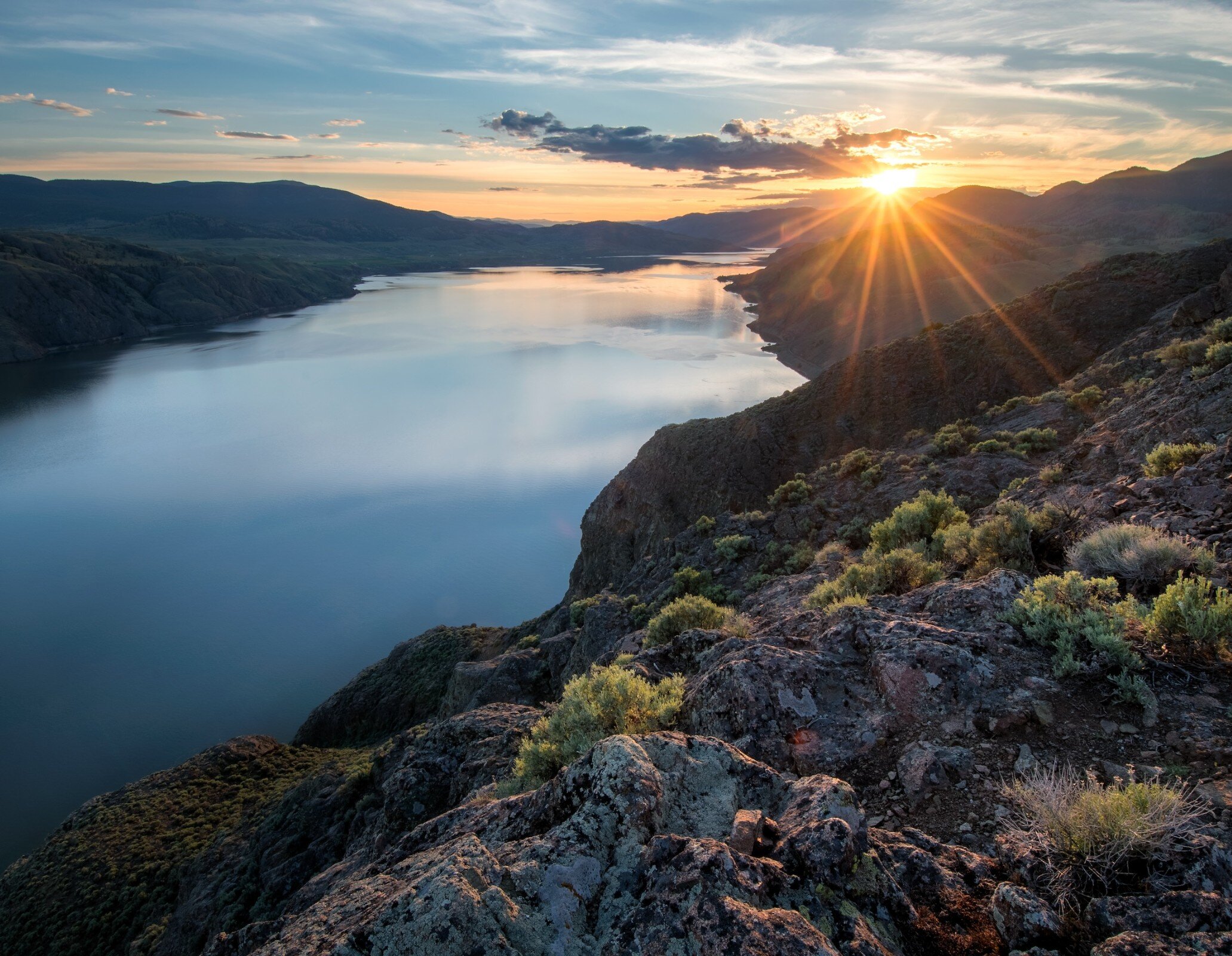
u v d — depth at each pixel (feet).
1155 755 14.58
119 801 119.34
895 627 21.26
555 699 70.85
